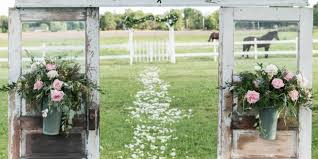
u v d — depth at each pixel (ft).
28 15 14.85
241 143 15.25
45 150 15.14
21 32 14.88
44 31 41.63
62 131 14.85
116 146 27.76
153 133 29.86
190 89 37.52
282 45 48.57
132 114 32.68
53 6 14.80
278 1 15.01
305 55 15.07
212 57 49.24
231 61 15.01
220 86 15.03
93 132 15.08
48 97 14.34
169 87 38.09
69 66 14.85
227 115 15.11
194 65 45.50
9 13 14.82
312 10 14.99
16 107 14.96
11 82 14.87
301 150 15.24
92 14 14.93
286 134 15.26
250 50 44.96
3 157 26.40
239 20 14.98
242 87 14.65
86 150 15.12
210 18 69.21
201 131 30.14
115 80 39.88
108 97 35.60
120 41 61.00
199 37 68.90
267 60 44.19
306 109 15.17
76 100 14.56
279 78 14.60
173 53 47.50
